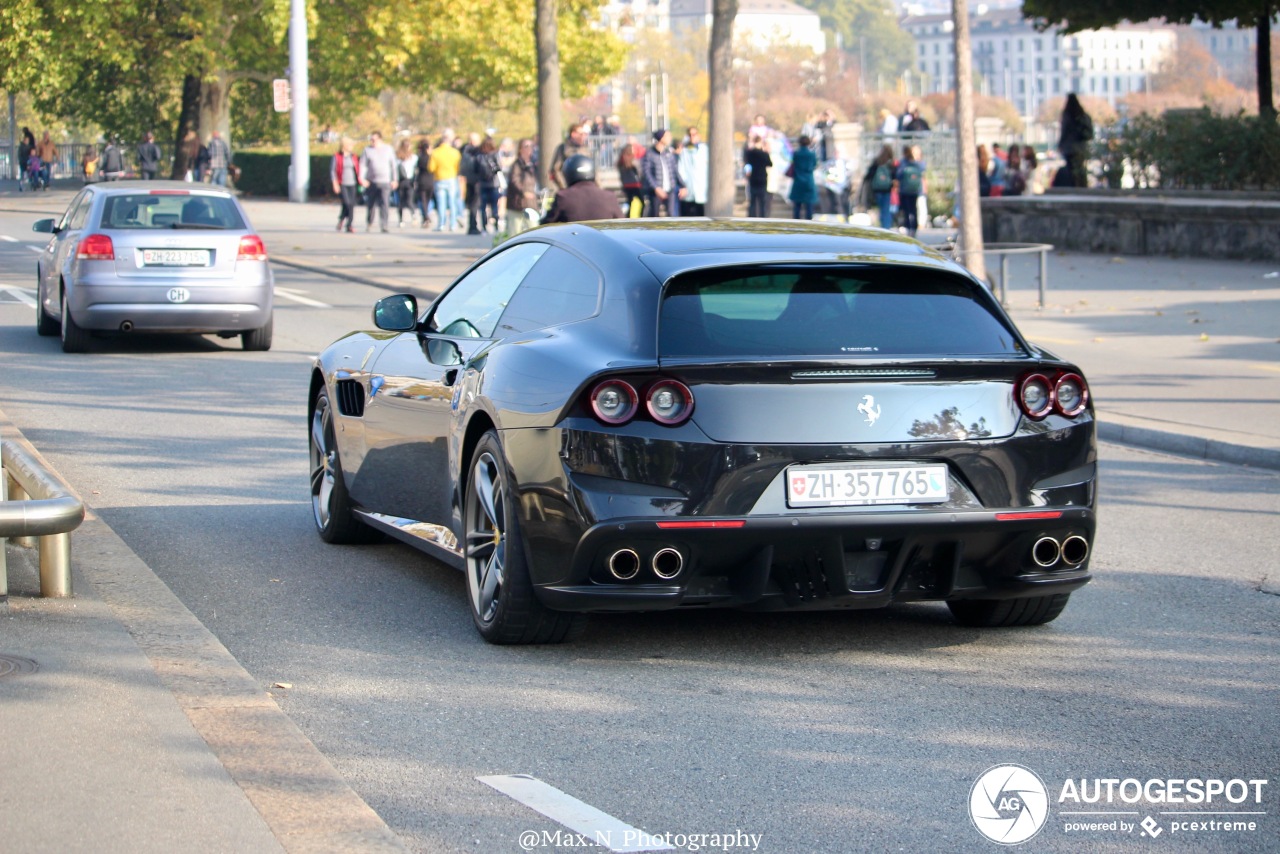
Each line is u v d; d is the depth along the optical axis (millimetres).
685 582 6688
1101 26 37094
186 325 19078
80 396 15797
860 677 6949
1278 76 113062
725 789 5516
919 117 50625
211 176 56531
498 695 6605
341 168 42375
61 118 75750
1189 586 8812
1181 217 31094
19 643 6750
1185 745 6047
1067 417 7020
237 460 12438
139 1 62500
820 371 6660
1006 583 7059
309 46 66062
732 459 6547
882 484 6684
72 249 19109
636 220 8141
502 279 8258
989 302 7332
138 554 9234
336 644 7383
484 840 5008
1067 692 6750
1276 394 15367
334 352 9719
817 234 7793
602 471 6590
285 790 5145
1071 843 5066
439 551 8078
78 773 5230
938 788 5551
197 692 6223
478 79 68938
